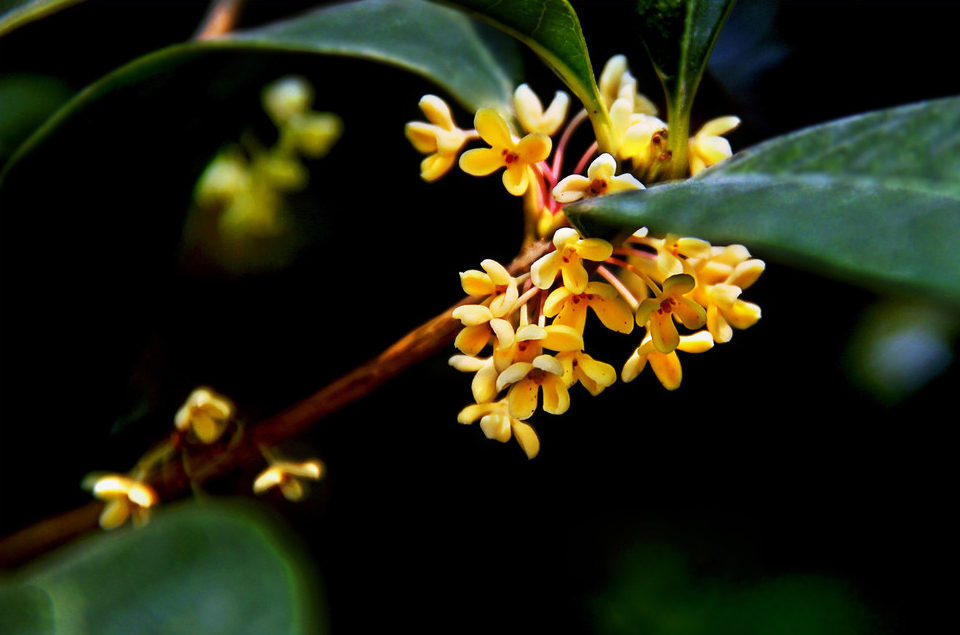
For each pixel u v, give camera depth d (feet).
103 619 0.78
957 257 0.72
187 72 0.98
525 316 0.81
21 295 0.92
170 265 0.96
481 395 0.81
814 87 1.03
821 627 1.08
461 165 0.81
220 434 0.86
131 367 0.94
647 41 0.82
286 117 1.10
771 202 0.75
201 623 0.78
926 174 0.75
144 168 0.96
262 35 0.94
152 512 0.87
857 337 1.06
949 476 1.10
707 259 0.81
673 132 0.81
